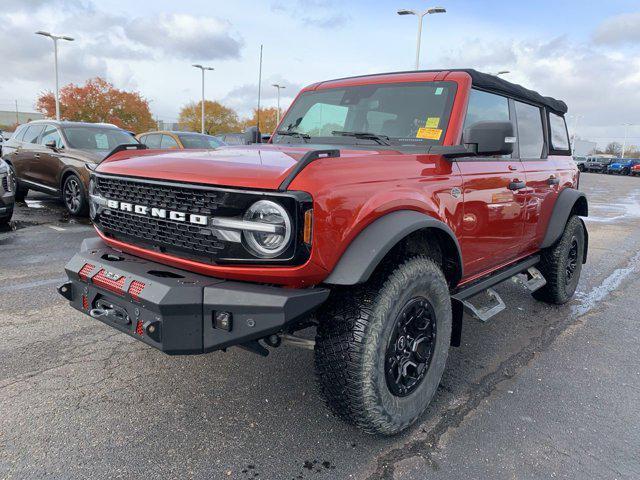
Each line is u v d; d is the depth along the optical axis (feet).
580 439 8.93
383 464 8.05
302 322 8.59
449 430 9.08
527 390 10.69
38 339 12.22
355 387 7.85
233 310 7.29
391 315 8.02
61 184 29.86
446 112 10.50
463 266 10.71
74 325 13.12
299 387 10.36
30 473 7.52
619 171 165.89
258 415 9.30
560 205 14.92
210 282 7.68
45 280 16.88
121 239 9.36
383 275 8.11
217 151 9.69
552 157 15.55
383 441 8.68
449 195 9.63
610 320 15.35
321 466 7.95
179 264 8.21
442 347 9.43
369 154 8.71
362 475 7.77
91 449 8.14
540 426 9.30
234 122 228.22
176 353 7.54
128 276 8.03
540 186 13.62
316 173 7.37
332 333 7.93
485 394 10.45
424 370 9.07
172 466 7.81
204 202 7.61
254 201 7.24
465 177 10.16
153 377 10.57
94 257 9.03
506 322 14.87
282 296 7.16
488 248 11.50
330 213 7.28
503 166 11.87
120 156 10.26
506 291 18.11
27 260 19.47
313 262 7.21
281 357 11.65
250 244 7.34
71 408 9.29
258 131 14.26
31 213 30.86
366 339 7.77
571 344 13.33
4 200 24.63
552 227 14.61
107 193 9.36
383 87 11.73
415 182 8.87
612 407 10.08
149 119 196.03
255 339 7.35
